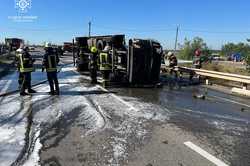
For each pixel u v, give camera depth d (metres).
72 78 16.17
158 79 14.27
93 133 6.44
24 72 10.81
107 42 14.99
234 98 11.85
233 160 5.19
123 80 13.68
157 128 6.94
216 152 5.54
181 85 15.30
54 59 10.89
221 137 6.46
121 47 14.63
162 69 21.23
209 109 9.38
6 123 7.04
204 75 16.16
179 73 17.94
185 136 6.43
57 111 8.30
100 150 5.48
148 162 5.01
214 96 12.14
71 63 29.88
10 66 24.19
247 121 8.00
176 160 5.11
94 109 8.62
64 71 20.47
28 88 11.19
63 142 5.85
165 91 12.84
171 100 10.65
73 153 5.31
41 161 4.94
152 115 8.16
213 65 27.64
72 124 7.08
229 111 9.22
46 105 9.05
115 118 7.71
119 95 11.21
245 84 13.51
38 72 19.23
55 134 6.31
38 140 5.92
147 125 7.16
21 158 5.04
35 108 8.62
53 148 5.52
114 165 4.86
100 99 10.23
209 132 6.80
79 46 19.92
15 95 10.65
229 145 5.96
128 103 9.67
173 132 6.68
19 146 5.57
